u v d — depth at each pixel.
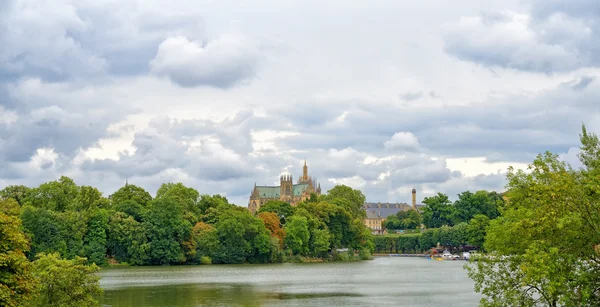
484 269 60.16
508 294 57.41
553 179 56.66
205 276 170.00
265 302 108.38
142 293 122.06
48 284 73.50
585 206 53.31
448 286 138.75
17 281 59.66
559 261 53.41
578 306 53.22
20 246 62.78
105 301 108.81
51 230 191.12
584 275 52.16
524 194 60.12
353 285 141.62
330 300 111.69
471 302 107.88
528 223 55.00
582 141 60.91
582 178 57.72
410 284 144.38
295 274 179.25
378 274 179.75
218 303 106.75
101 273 181.25
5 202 179.12
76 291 74.75
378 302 108.62
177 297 115.12
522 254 57.22
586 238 53.56
